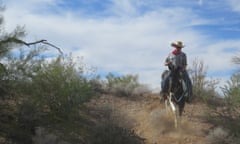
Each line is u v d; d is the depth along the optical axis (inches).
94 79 834.8
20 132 529.3
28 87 568.1
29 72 549.3
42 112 596.7
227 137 606.9
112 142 571.5
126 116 710.5
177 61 652.7
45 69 614.2
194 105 776.9
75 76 642.2
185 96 642.8
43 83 596.4
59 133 570.3
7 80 535.5
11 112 560.4
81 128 609.3
